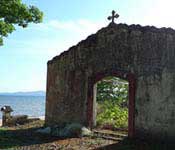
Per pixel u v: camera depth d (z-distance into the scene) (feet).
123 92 84.53
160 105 53.83
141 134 54.80
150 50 55.47
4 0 55.36
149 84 54.95
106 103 80.53
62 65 66.80
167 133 52.95
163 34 54.70
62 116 65.41
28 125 73.36
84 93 62.13
